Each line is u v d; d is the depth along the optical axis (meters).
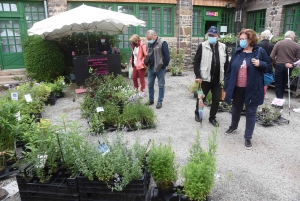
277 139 3.92
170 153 2.48
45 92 5.74
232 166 3.14
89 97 4.89
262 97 3.46
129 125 4.29
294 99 6.21
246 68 3.42
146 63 5.29
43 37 8.09
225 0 11.15
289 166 3.15
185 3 10.26
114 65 7.88
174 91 7.12
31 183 2.44
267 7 9.76
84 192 2.42
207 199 2.39
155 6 10.17
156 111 5.34
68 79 8.63
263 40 5.88
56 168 2.60
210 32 3.94
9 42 8.82
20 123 3.36
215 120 4.57
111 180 2.36
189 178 2.25
